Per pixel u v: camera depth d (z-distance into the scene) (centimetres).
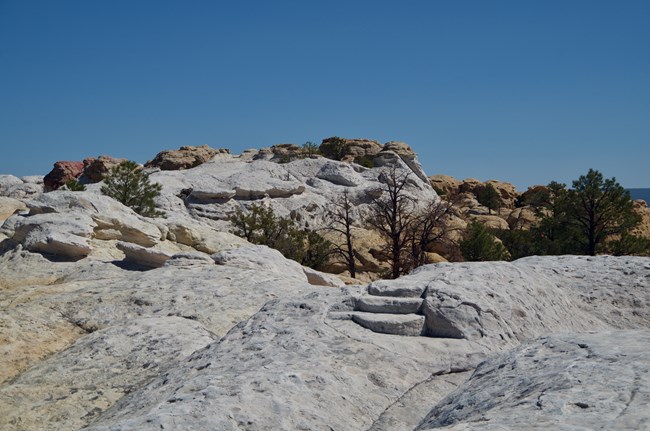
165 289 1220
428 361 637
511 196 8975
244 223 3816
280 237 3759
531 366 418
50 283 1582
